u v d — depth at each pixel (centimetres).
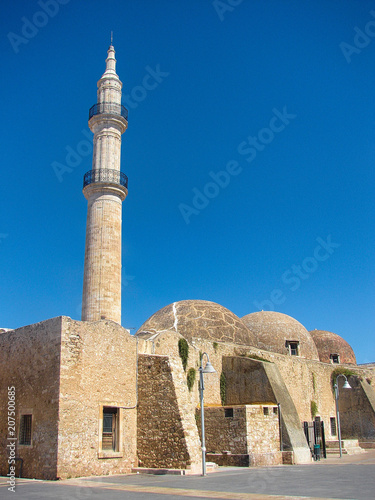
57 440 2125
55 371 2239
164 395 2514
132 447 2480
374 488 1642
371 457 3625
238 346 3862
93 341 2414
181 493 1560
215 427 2952
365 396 4841
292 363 4456
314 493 1518
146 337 3138
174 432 2416
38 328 2423
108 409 2433
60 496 1529
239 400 3484
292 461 2994
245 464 2738
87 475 2206
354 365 6031
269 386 3372
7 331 2897
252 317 5525
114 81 4194
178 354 3173
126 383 2539
